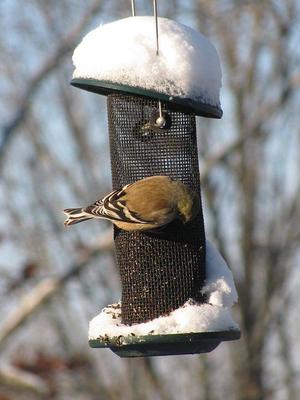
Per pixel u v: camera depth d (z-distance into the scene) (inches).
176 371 775.1
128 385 759.7
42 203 797.2
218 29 777.6
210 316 309.7
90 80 318.3
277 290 809.5
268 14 774.5
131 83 313.1
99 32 327.9
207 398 767.1
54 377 641.6
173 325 308.0
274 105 757.9
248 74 804.0
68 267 687.1
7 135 689.0
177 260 330.0
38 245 756.6
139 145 344.2
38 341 713.0
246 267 812.6
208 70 320.8
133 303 332.5
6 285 657.6
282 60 793.6
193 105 313.0
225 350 785.6
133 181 344.5
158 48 316.8
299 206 824.9
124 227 315.9
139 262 332.5
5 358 651.5
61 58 704.4
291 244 819.4
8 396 633.0
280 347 793.6
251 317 797.2
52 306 751.7
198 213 320.8
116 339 312.5
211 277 332.5
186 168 341.4
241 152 807.1
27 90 698.8
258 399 769.6
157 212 310.2
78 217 322.3
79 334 761.6
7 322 660.7
